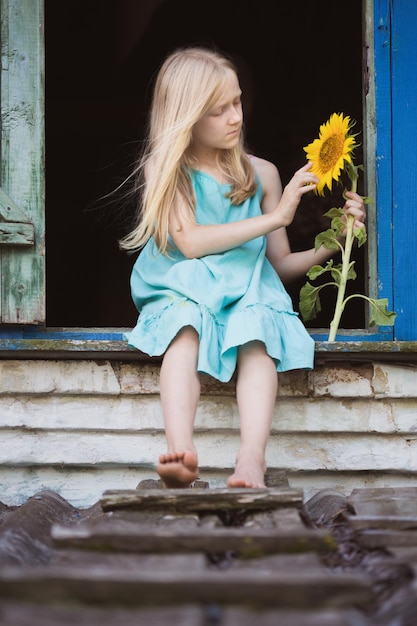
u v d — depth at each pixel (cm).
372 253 359
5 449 337
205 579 135
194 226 328
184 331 305
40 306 350
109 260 769
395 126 361
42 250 351
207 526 204
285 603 134
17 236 347
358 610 148
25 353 330
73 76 786
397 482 339
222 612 127
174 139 327
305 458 335
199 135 338
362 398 338
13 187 351
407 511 229
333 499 288
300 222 602
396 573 167
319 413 336
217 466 332
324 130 338
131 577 136
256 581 135
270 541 175
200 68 330
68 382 337
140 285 338
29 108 354
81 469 338
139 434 337
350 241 341
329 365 337
